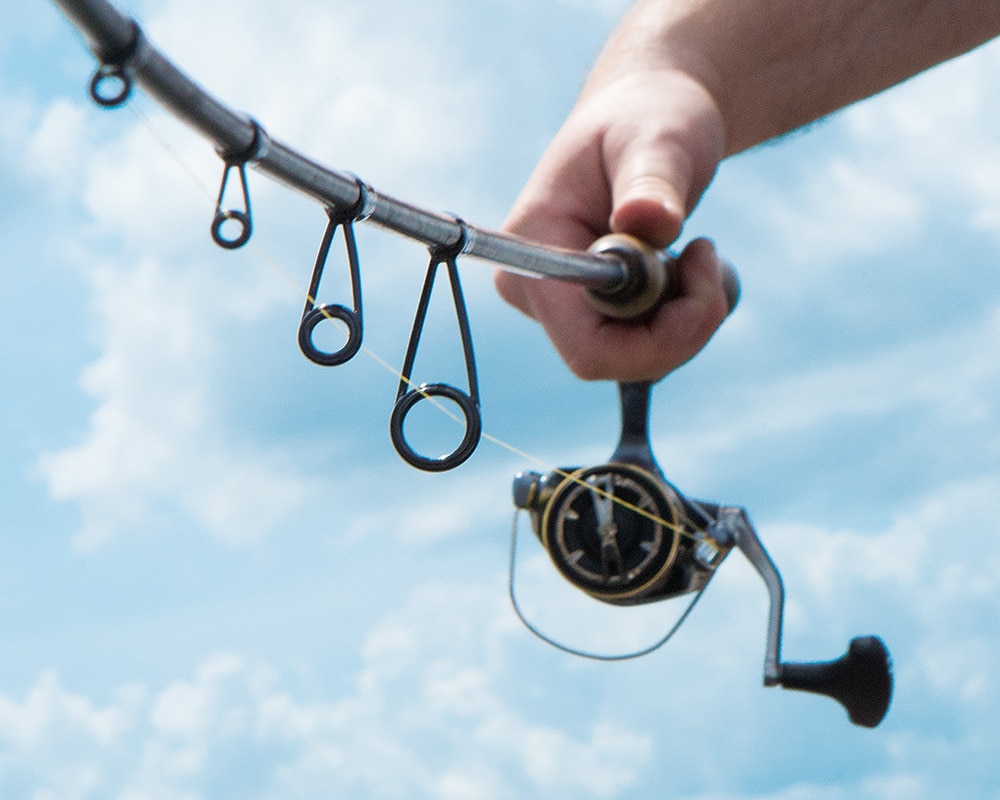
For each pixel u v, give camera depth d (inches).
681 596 82.5
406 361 55.1
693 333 76.0
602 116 78.6
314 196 49.5
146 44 39.0
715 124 78.7
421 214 53.5
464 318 55.4
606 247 70.6
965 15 87.7
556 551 81.8
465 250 55.5
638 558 80.0
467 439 54.6
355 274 51.4
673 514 79.9
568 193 79.0
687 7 83.7
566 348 77.9
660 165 74.1
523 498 82.6
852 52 86.0
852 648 81.6
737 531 82.2
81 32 38.0
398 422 54.7
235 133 44.3
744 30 83.3
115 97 38.5
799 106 86.5
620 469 80.4
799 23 84.3
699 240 77.3
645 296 72.1
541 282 78.0
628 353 75.7
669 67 80.7
